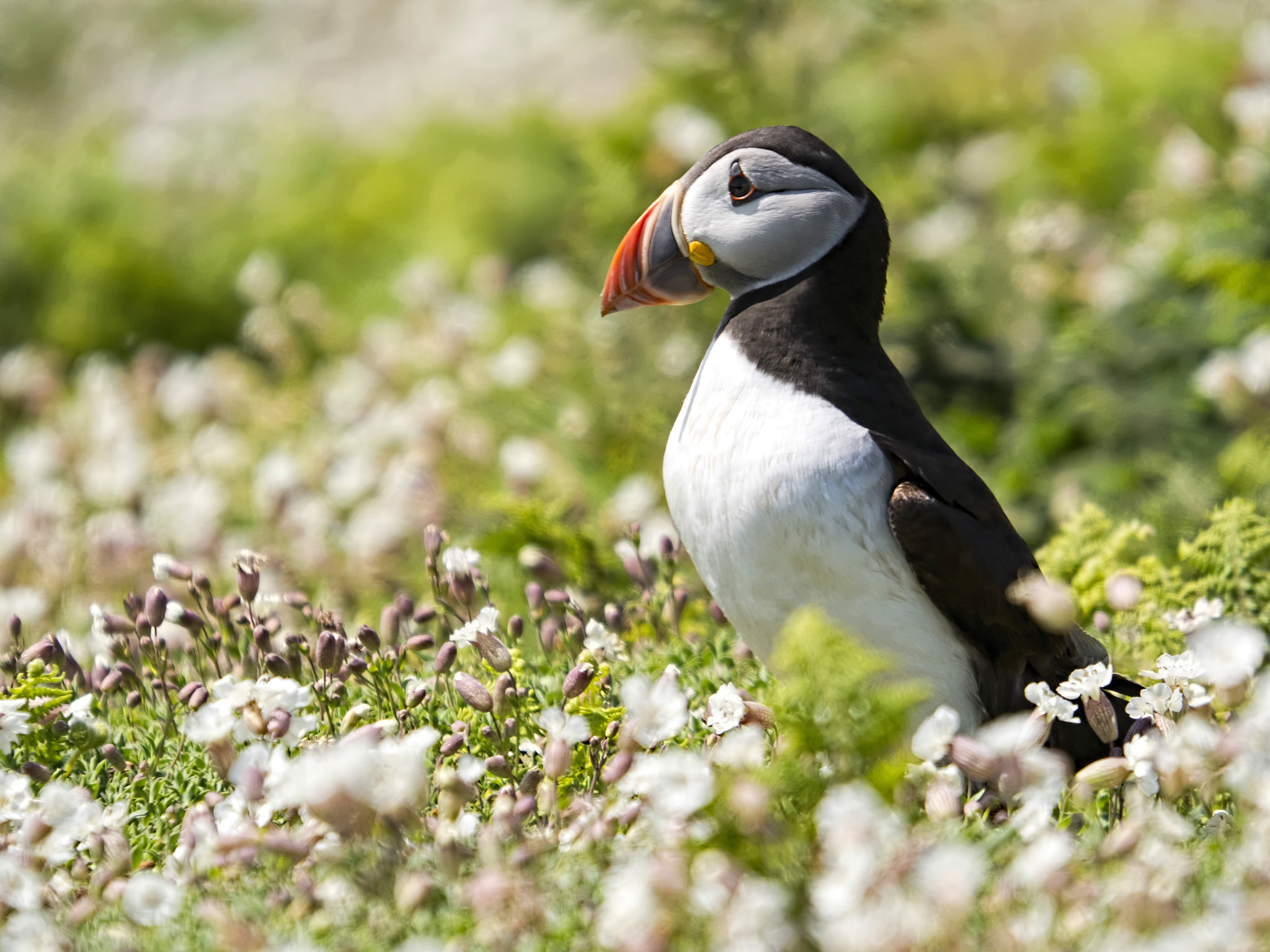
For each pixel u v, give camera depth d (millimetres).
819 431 6004
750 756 4699
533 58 27422
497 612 6250
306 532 11305
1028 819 4770
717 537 6215
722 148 6633
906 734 5781
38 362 16109
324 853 4801
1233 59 19062
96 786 6285
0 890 4762
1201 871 4711
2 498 14531
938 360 12547
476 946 4379
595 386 12859
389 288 18516
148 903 4582
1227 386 10461
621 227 14156
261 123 27000
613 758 5445
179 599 10875
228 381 15492
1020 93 19484
